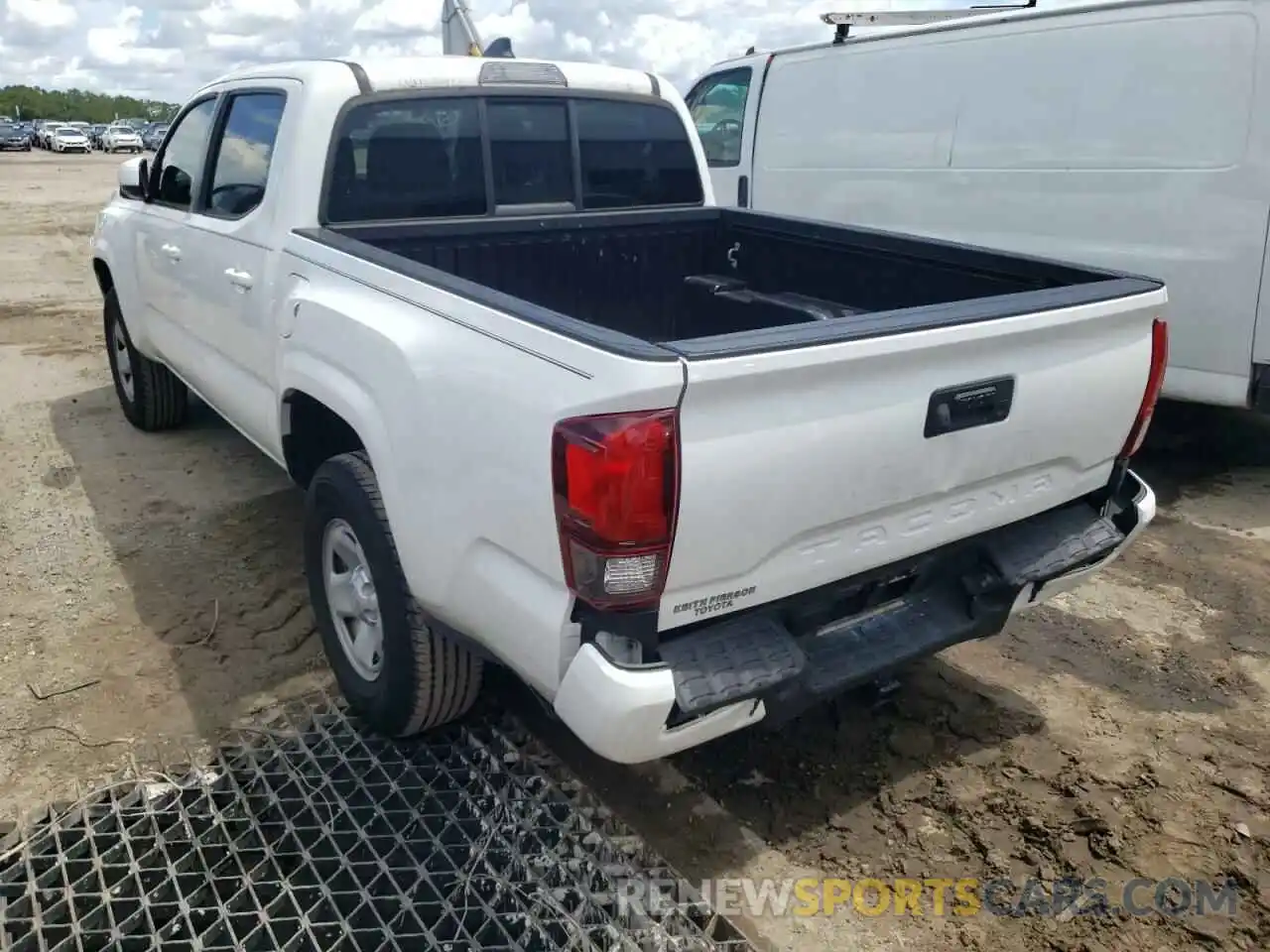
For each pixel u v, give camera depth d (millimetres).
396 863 2609
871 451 2250
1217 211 4926
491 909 2443
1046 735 3184
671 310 4270
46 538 4332
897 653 2545
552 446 2049
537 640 2195
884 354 2176
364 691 3018
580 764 2986
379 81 3396
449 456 2363
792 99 7129
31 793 2822
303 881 2539
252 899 2473
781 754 3064
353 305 2816
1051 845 2721
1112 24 5207
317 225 3355
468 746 3055
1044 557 2764
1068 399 2627
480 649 2535
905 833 2760
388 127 3439
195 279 4059
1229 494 5160
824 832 2758
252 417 3742
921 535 2484
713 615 2197
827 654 2484
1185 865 2662
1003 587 2709
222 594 3887
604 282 4047
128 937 2365
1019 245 5812
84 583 3953
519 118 3742
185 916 2414
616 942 2371
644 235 4090
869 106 6555
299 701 3256
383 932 2383
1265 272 4828
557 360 2086
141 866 2586
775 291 4117
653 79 4156
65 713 3168
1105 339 2688
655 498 1963
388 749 3039
